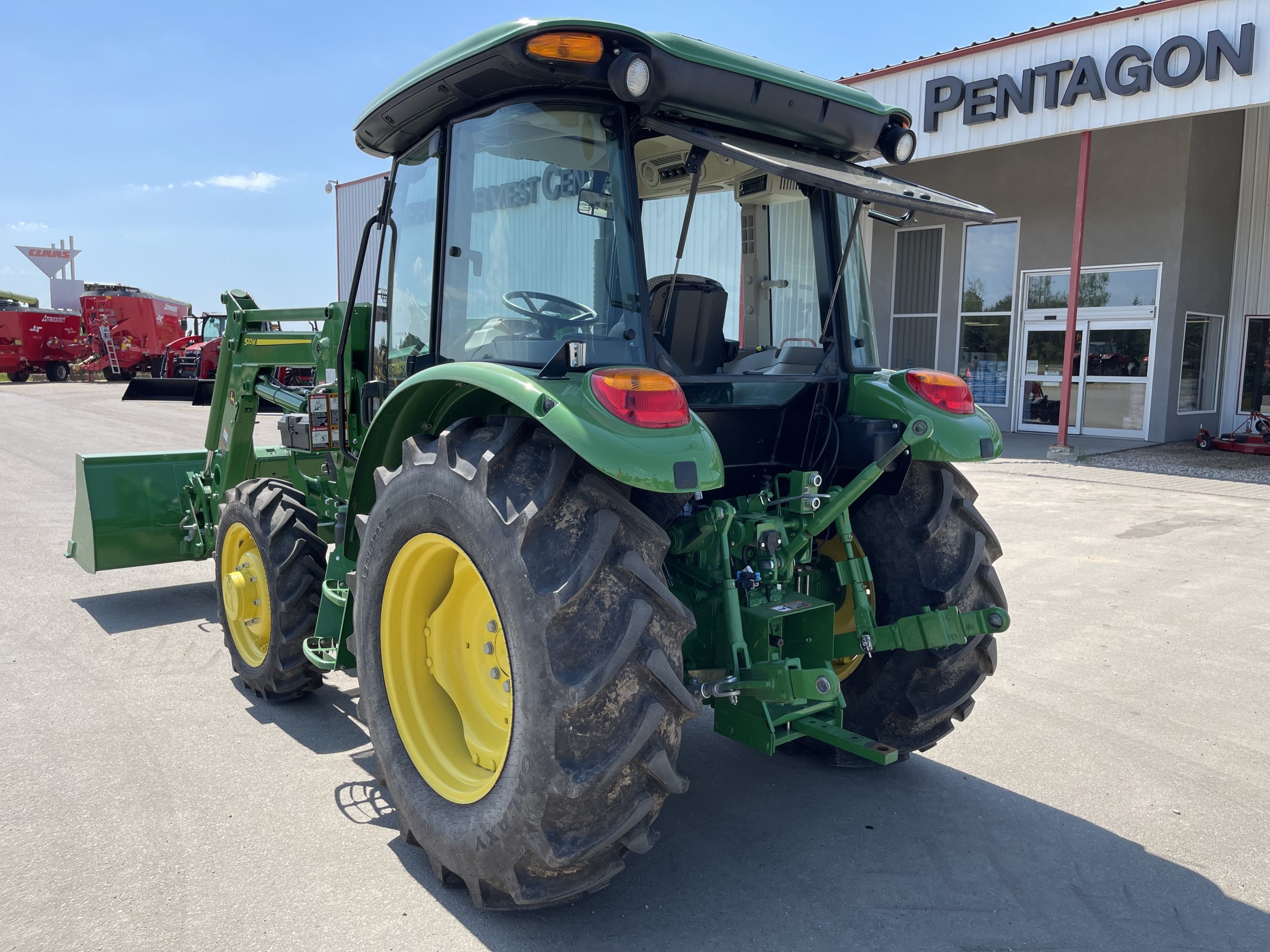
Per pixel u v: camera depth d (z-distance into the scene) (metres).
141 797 3.07
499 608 2.22
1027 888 2.61
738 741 2.69
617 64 2.33
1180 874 2.69
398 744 2.72
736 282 3.07
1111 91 11.00
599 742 2.12
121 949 2.27
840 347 3.14
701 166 2.53
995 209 15.41
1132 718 3.87
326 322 3.95
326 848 2.77
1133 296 14.02
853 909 2.50
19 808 2.98
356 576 2.82
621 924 2.42
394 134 3.04
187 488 5.25
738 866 2.72
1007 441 14.09
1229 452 12.83
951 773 3.37
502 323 2.64
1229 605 5.54
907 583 3.12
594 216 2.52
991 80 12.03
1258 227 14.38
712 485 2.14
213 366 22.77
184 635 4.83
